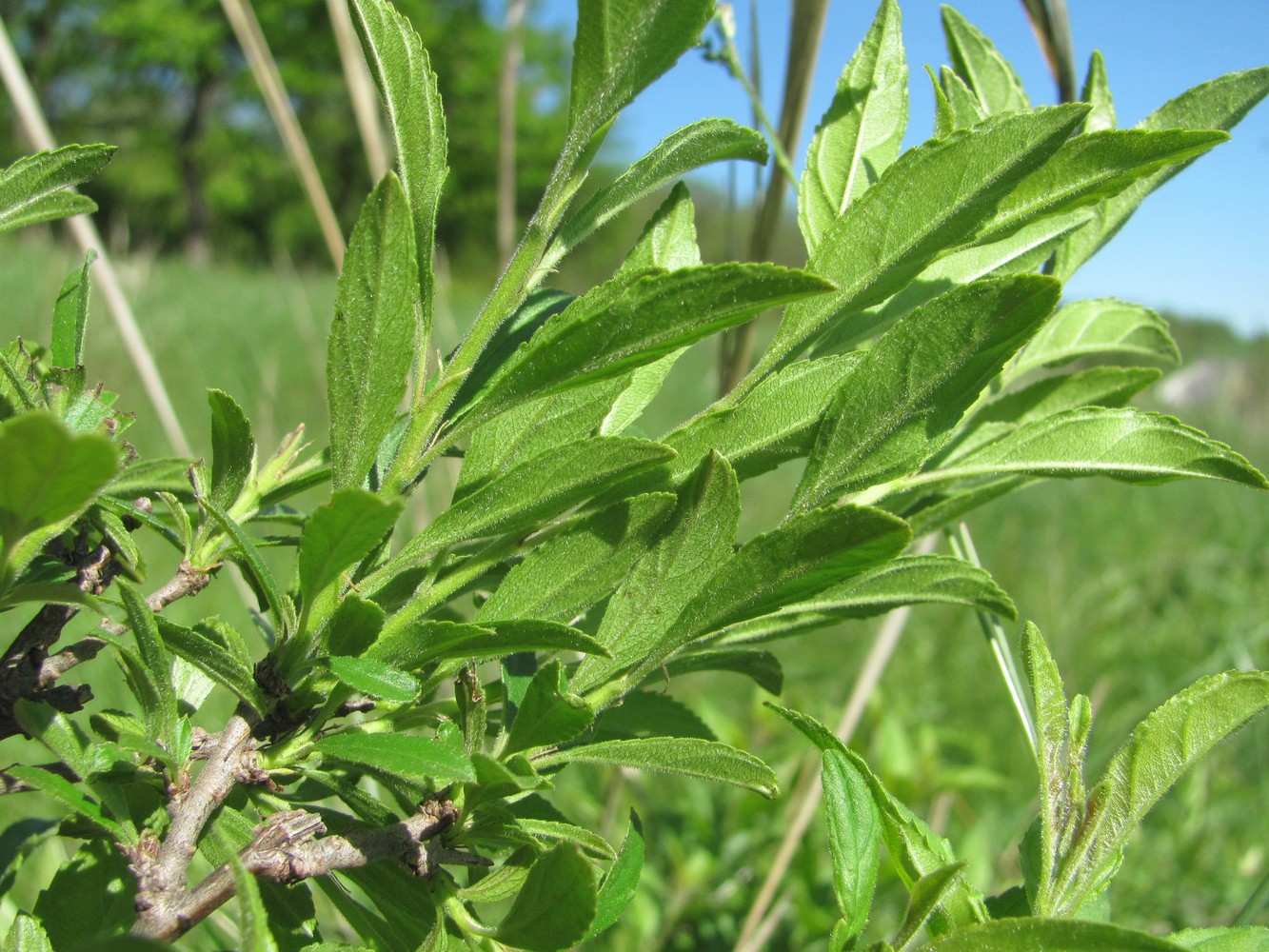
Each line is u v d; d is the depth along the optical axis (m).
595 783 0.60
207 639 0.16
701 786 0.57
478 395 0.19
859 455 0.18
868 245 0.18
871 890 0.17
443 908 0.17
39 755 0.50
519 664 0.20
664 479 0.18
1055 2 0.27
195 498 0.18
